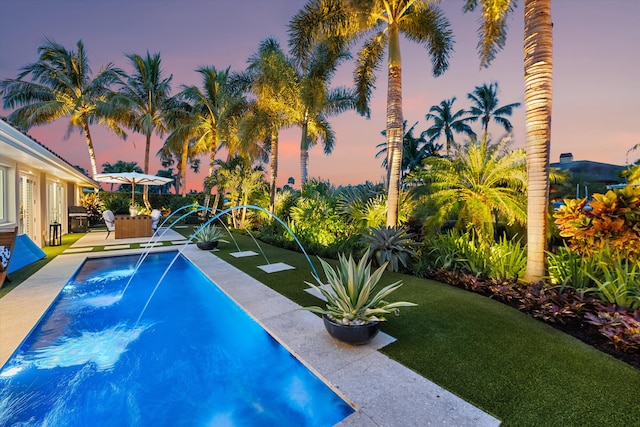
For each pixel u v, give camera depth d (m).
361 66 11.02
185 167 25.30
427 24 9.48
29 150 6.20
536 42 4.97
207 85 20.67
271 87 14.12
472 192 7.30
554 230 7.08
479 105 32.03
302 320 4.03
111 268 7.76
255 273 6.70
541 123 4.94
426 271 6.42
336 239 9.39
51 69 18.77
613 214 4.53
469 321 3.98
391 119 8.73
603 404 2.34
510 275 5.51
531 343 3.35
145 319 4.68
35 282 5.81
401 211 9.35
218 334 4.21
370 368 2.84
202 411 2.71
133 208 16.47
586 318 3.87
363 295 3.33
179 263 8.41
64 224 13.84
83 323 4.40
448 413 2.23
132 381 3.10
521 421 2.15
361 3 8.23
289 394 2.94
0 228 7.12
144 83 22.42
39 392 2.87
